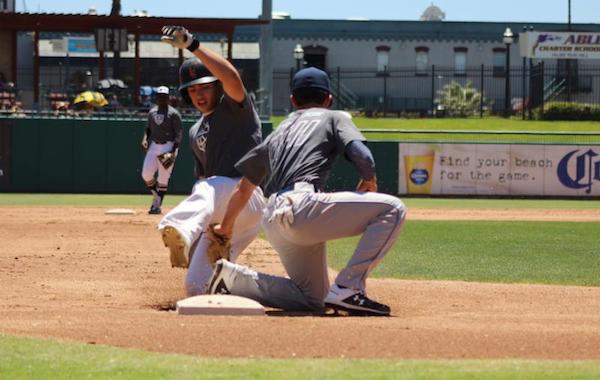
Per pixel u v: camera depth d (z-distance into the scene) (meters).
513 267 28.53
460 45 125.44
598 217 49.97
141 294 21.67
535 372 12.49
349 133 17.95
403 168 65.56
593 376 12.27
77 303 19.95
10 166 65.00
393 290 22.78
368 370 12.54
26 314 17.56
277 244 18.45
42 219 42.28
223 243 19.23
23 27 73.81
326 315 18.31
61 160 65.06
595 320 17.75
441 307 19.95
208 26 71.88
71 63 104.31
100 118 65.81
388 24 124.75
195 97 19.62
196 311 17.48
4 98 72.25
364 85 123.56
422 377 12.14
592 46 109.44
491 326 16.42
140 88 79.38
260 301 19.00
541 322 17.31
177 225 18.69
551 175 65.75
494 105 122.94
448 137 87.25
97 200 57.94
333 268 27.88
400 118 108.25
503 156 65.75
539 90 108.88
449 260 30.27
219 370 12.55
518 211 54.28
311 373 12.34
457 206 58.09
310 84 18.62
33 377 12.34
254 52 112.00
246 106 19.59
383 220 17.72
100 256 29.09
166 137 44.03
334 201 17.52
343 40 124.31
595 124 100.31
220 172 19.77
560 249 34.00
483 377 12.17
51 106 76.88
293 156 17.98
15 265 26.59
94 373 12.48
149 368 12.69
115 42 72.94
